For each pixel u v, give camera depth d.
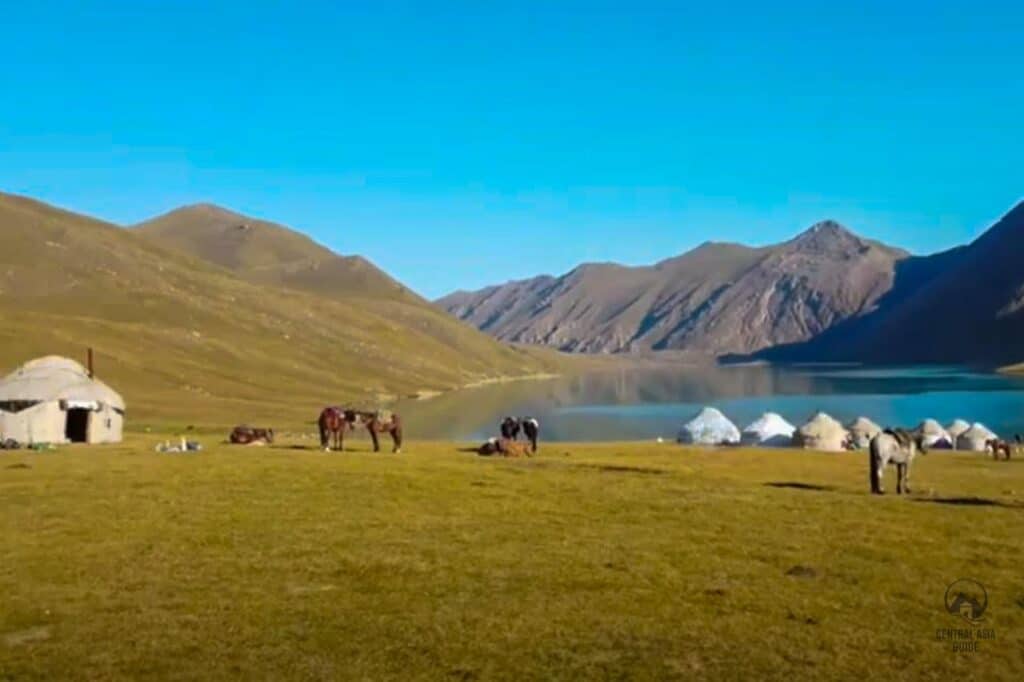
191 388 179.25
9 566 23.14
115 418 75.88
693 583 21.78
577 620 19.06
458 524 28.77
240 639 18.02
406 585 21.58
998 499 36.34
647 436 124.00
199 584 21.62
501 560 23.88
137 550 24.91
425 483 37.97
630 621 18.98
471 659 17.00
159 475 40.03
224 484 37.25
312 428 123.50
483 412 179.38
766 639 18.00
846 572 22.70
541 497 34.56
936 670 16.56
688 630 18.48
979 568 23.20
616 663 16.83
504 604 20.12
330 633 18.34
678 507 32.34
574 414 171.38
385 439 85.44
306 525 28.41
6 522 28.69
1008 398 183.88
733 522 29.36
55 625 18.83
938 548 25.41
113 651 17.41
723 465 55.81
